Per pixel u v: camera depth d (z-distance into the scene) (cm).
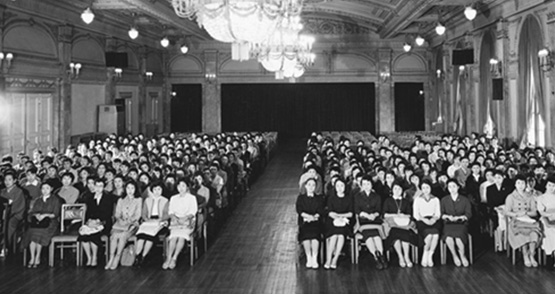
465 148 1105
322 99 2523
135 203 730
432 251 691
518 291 594
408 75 2422
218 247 802
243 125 2520
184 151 1157
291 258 742
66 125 1550
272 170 1658
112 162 1006
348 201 712
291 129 2545
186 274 673
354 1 1658
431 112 2383
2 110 1254
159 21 1756
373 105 2483
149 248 704
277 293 602
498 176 784
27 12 1333
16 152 1332
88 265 708
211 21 588
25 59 1343
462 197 714
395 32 2027
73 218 741
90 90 1744
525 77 1279
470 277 645
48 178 859
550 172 852
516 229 688
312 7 1828
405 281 634
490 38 1521
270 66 1191
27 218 775
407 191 777
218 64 2480
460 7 1566
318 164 1073
